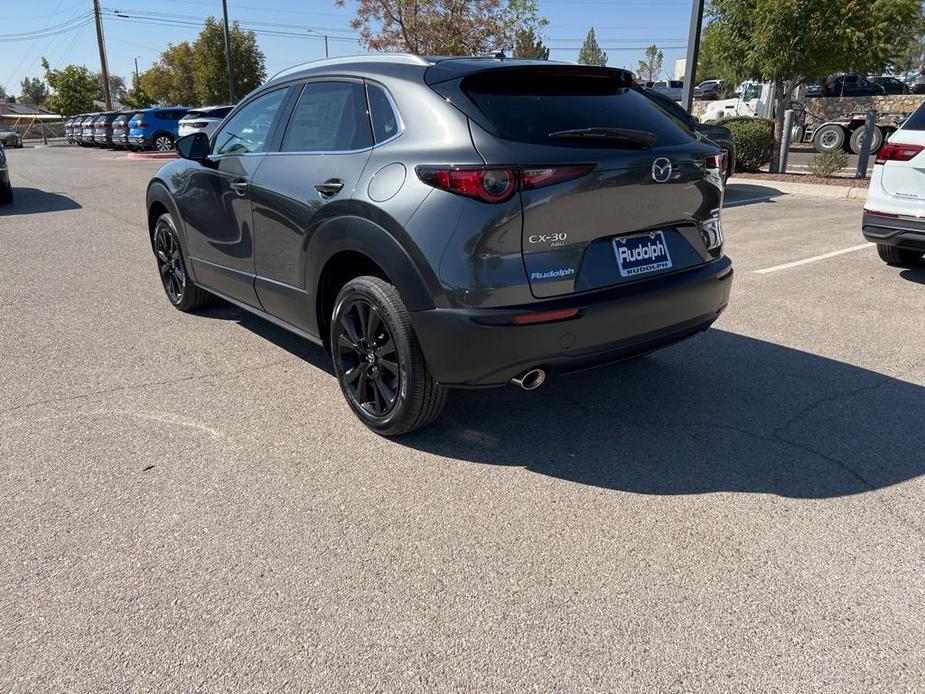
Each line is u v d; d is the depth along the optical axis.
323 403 3.91
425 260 2.90
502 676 2.05
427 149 2.99
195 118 19.83
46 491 3.01
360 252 3.23
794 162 16.58
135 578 2.47
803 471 3.18
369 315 3.34
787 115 13.38
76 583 2.44
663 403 3.89
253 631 2.22
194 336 5.03
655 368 4.40
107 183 15.30
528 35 18.12
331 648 2.16
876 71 13.10
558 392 4.05
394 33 17.88
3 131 37.06
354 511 2.88
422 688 2.01
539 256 2.89
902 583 2.45
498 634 2.21
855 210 9.94
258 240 4.09
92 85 52.59
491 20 17.42
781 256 7.26
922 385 4.10
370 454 3.35
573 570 2.52
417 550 2.63
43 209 11.26
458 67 3.21
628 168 3.01
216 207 4.52
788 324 5.18
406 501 2.95
